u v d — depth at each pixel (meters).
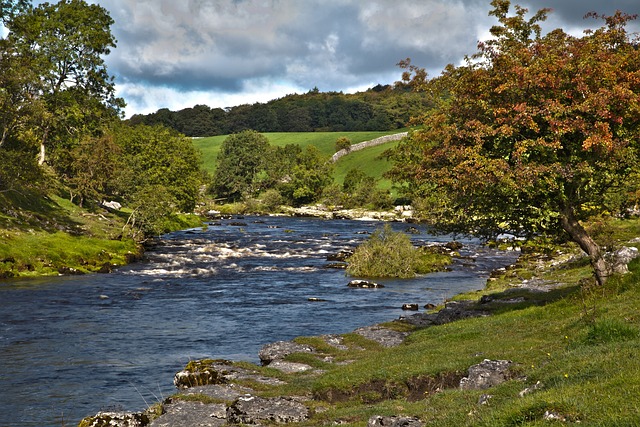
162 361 24.72
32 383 21.64
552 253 53.75
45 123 74.19
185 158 102.81
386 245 51.31
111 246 57.88
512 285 38.72
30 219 59.47
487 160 21.50
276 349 24.62
